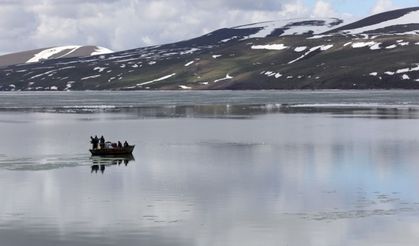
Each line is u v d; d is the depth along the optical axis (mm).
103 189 49219
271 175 55844
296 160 66500
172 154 73562
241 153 73750
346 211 40469
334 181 52094
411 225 36688
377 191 47219
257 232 35562
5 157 71938
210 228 36438
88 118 148250
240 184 51031
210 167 61750
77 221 38188
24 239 34281
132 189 49094
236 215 39594
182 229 36250
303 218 38656
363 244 33094
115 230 36062
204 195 46219
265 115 153125
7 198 45500
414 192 46625
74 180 54094
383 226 36531
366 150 75188
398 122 123688
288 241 33812
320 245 33062
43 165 64688
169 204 43031
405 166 60594
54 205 42844
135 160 68250
